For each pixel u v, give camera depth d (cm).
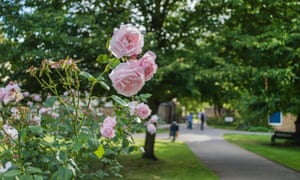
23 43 725
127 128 347
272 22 853
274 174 799
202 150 1270
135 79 174
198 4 898
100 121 386
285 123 2147
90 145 225
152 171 809
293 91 822
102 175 370
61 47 706
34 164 262
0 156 226
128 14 807
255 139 1822
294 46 733
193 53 812
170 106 3838
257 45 736
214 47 822
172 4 946
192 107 3462
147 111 336
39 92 766
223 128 2995
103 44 698
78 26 741
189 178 734
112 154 362
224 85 815
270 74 721
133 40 185
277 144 1579
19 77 754
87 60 734
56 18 711
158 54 768
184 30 895
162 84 803
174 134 1669
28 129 245
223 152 1220
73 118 242
